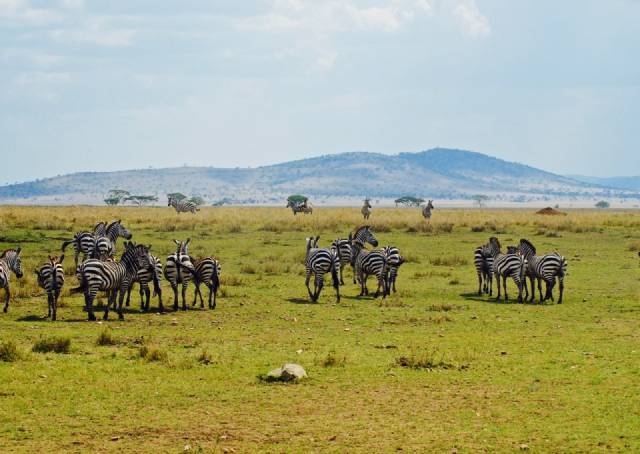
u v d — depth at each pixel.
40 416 23.56
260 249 78.50
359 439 21.69
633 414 23.67
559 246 82.06
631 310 44.53
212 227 106.88
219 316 42.19
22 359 30.22
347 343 34.62
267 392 26.38
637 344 34.22
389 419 23.47
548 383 27.41
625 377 28.09
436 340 35.28
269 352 32.53
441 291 52.62
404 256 70.81
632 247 79.00
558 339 35.50
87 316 41.59
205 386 26.97
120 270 40.88
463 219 128.88
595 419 23.27
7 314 41.62
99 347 33.22
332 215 141.50
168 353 32.12
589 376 28.27
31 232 86.88
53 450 20.77
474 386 27.11
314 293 48.66
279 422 23.23
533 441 21.42
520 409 24.36
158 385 27.02
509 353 32.34
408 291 52.22
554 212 159.12
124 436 21.94
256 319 41.31
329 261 47.19
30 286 49.75
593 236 94.75
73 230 93.38
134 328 38.22
